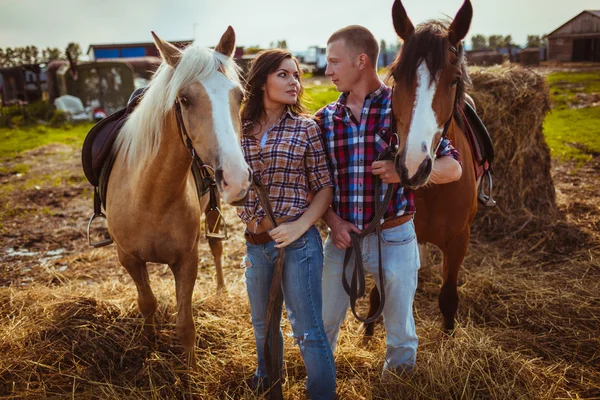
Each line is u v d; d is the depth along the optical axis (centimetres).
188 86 176
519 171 469
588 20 3266
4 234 514
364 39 195
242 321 303
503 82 456
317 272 198
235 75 188
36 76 2162
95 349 267
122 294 330
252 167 194
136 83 2045
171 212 228
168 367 254
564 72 2328
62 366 256
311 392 208
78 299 305
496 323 308
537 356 267
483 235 466
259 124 196
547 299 323
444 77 185
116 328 286
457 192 255
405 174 178
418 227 268
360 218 204
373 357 260
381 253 206
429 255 408
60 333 275
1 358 254
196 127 175
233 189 163
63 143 1218
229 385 244
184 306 242
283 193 192
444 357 238
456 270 275
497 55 2728
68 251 467
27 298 326
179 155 207
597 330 288
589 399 223
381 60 3341
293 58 189
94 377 249
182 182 220
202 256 445
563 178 634
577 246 420
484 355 240
